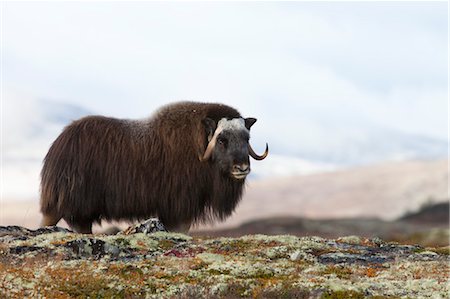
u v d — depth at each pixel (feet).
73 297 128.98
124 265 151.02
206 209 203.10
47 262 151.84
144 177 195.11
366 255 180.14
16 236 178.50
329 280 142.51
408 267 163.43
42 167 199.93
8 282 129.49
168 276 146.41
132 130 198.80
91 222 200.75
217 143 194.08
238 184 202.80
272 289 132.87
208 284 138.92
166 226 200.44
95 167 194.49
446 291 134.62
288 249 179.93
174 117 198.49
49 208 196.34
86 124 198.49
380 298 127.54
